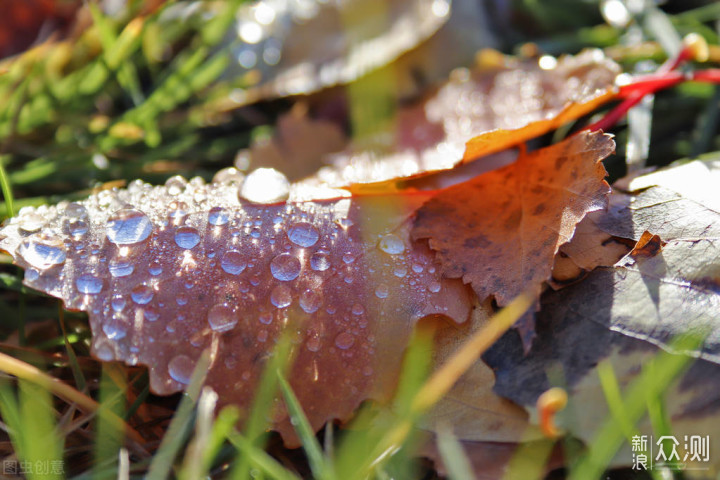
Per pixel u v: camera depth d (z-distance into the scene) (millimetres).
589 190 156
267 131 217
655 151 200
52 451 146
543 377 151
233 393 150
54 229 156
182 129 217
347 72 216
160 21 227
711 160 167
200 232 157
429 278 157
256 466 142
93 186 191
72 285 151
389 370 153
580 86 195
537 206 160
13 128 200
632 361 149
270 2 230
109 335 149
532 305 151
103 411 152
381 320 154
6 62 211
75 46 219
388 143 206
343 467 147
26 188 193
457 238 159
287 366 151
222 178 175
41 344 166
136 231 156
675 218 159
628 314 152
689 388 147
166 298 152
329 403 151
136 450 152
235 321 152
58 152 199
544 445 150
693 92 204
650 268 155
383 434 152
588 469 141
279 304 154
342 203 163
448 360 154
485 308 156
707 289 152
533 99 200
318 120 213
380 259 158
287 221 160
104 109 221
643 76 192
